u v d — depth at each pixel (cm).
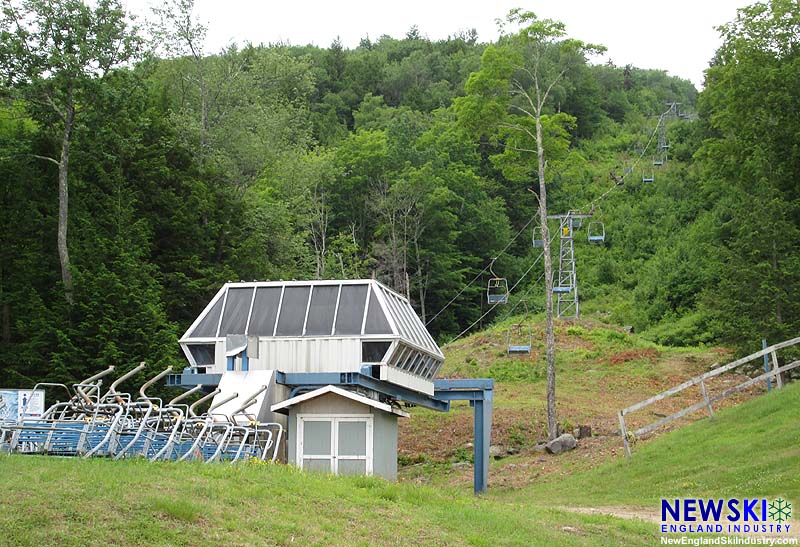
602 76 14038
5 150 3500
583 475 2642
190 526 1287
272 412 2336
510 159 3947
